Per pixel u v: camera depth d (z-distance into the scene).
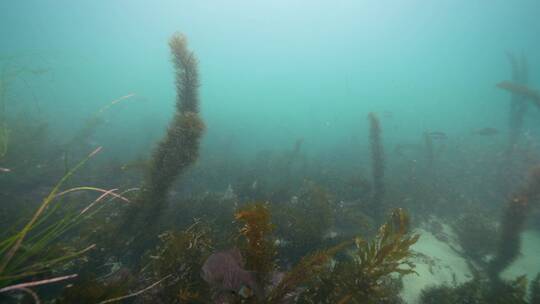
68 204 2.01
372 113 2.55
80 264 1.41
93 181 2.75
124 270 1.43
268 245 0.97
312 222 1.87
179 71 1.67
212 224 1.86
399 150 5.02
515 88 3.59
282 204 2.22
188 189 2.99
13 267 0.75
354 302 1.03
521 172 3.40
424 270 1.93
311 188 2.49
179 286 1.15
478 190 3.44
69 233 1.75
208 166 3.57
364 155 5.61
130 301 1.23
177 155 1.50
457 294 1.58
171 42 1.67
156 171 1.53
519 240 1.71
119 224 1.58
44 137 3.77
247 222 0.92
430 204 2.99
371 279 1.05
